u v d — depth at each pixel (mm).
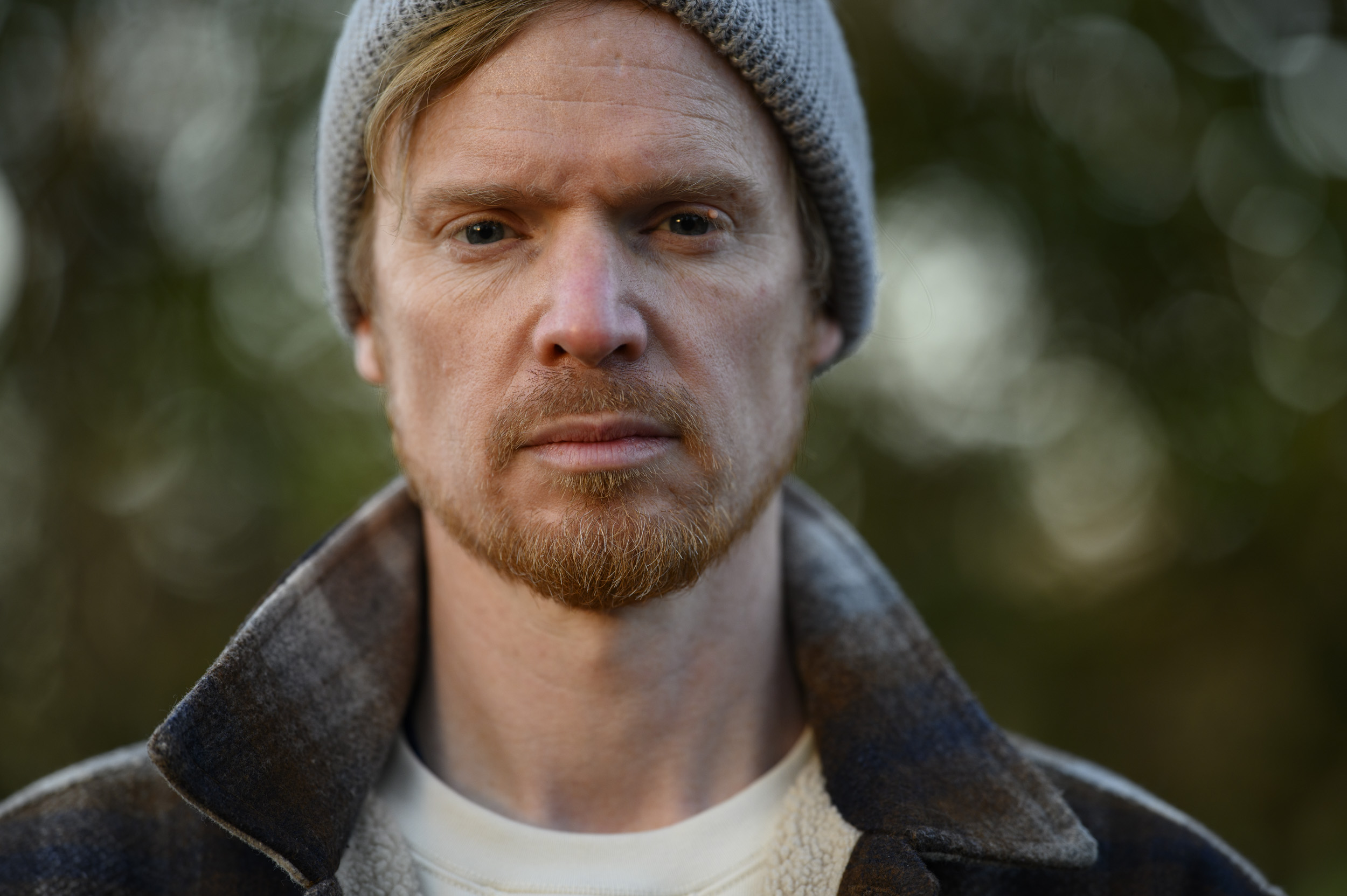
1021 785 1325
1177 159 4023
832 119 1396
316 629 1316
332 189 1444
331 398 4203
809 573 1505
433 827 1295
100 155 4078
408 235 1306
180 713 1153
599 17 1229
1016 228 4145
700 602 1332
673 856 1281
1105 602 4051
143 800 1350
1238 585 3961
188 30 4117
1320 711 3824
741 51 1270
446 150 1247
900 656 1429
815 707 1397
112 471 4035
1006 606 4043
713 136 1260
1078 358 4121
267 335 4156
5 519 4082
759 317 1318
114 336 4062
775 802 1346
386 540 1447
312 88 4141
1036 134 4117
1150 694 3971
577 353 1191
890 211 4094
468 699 1367
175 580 4082
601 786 1322
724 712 1362
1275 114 3990
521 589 1316
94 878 1285
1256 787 3816
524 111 1214
